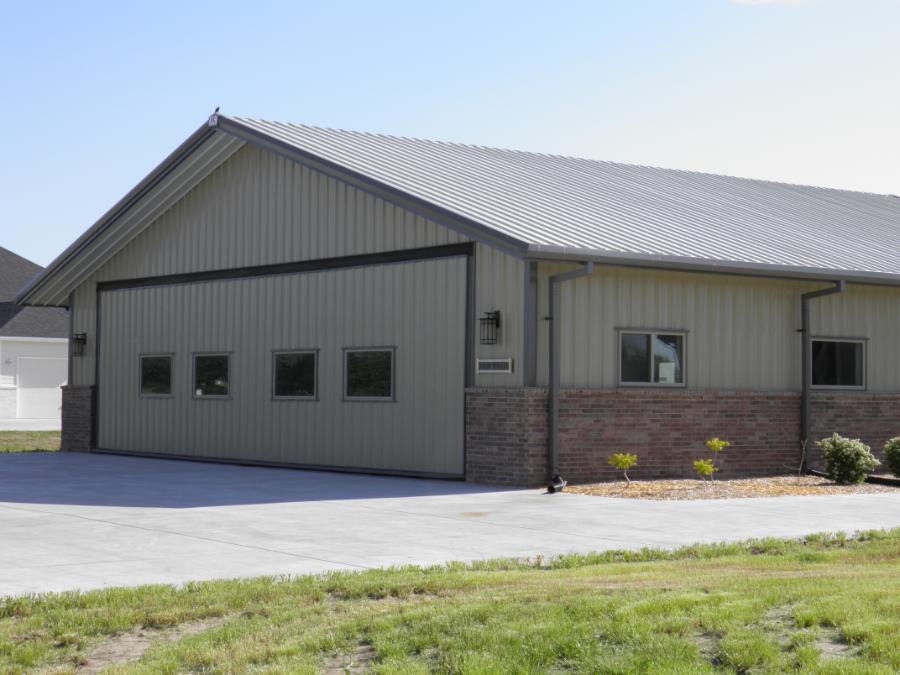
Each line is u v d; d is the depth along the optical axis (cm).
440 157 2589
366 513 1596
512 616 852
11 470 2369
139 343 2844
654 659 745
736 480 2091
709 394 2147
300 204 2441
